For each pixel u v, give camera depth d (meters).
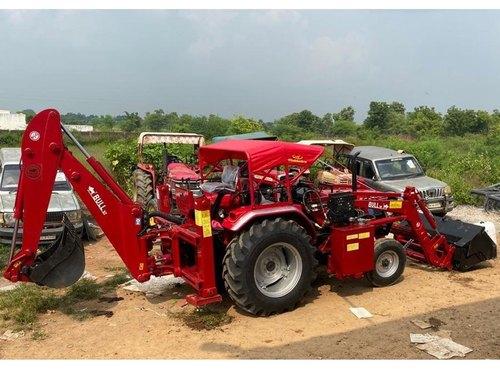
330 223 6.48
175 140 12.23
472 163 17.52
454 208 13.44
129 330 5.44
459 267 7.50
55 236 8.90
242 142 6.52
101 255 8.73
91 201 5.64
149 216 6.06
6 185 10.20
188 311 5.96
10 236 8.77
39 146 5.38
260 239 5.59
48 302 6.21
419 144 21.59
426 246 7.36
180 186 7.78
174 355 4.82
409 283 6.98
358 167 12.98
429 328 5.41
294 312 5.93
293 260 5.95
